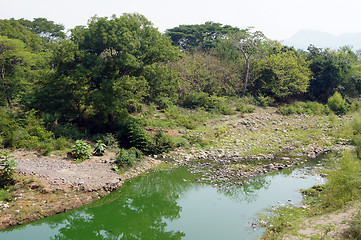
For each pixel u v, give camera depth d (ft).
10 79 79.30
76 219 35.22
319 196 35.65
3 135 51.83
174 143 62.28
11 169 38.42
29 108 63.41
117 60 59.47
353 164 34.65
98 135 61.00
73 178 41.63
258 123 80.89
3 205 33.50
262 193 39.60
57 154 49.44
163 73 65.67
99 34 60.70
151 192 42.93
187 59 110.93
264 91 112.88
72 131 59.72
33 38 115.34
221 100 94.48
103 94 58.18
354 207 29.35
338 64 119.03
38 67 91.61
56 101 65.05
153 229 32.99
